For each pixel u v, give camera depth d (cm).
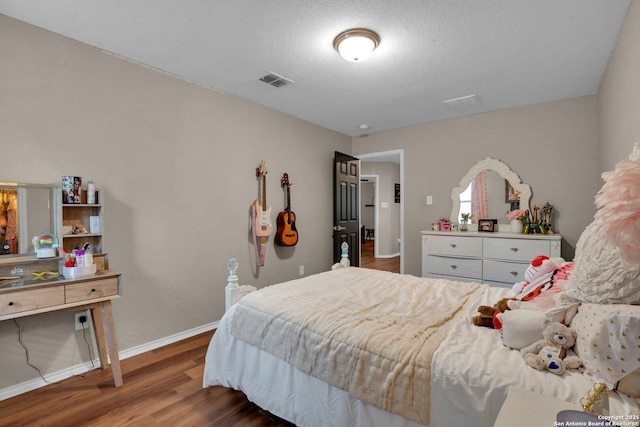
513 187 358
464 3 178
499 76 274
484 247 331
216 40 220
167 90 271
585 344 101
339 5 181
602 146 286
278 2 179
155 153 264
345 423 134
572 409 77
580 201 323
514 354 119
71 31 210
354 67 258
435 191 413
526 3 177
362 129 453
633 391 88
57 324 214
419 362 119
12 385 196
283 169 380
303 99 334
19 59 198
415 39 215
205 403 187
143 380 213
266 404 167
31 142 203
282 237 365
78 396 194
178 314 281
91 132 228
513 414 77
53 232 206
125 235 246
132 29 207
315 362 144
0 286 169
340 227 455
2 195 190
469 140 387
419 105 351
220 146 313
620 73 207
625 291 98
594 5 179
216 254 310
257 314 176
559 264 186
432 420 112
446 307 174
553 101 336
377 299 188
